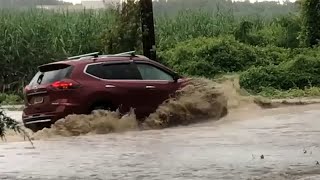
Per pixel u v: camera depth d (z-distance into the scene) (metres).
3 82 34.59
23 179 8.05
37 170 8.74
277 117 15.63
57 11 40.47
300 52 35.34
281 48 37.25
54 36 36.78
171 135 12.77
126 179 7.83
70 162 9.41
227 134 12.48
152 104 15.05
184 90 15.41
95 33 36.66
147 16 21.97
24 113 15.01
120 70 14.95
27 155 10.29
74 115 14.03
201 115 15.31
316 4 37.19
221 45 34.94
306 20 37.44
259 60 34.47
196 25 41.44
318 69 29.38
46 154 10.34
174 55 35.00
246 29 41.16
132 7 23.70
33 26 36.84
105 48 24.53
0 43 35.31
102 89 14.47
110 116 14.21
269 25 44.47
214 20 42.44
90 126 13.97
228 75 30.91
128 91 14.76
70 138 12.88
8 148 11.23
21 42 35.50
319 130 12.60
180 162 9.06
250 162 8.86
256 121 14.83
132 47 23.83
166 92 15.24
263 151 9.94
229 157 9.39
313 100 21.64
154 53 21.98
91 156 9.99
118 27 23.98
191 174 8.04
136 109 14.82
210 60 33.97
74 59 15.26
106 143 11.75
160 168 8.59
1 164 9.32
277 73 29.09
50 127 14.34
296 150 9.95
